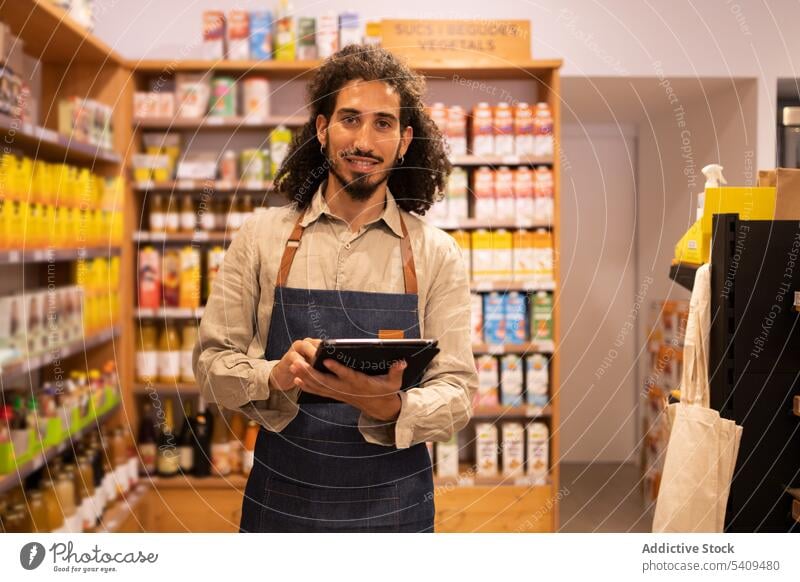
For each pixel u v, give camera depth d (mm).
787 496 1829
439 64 3246
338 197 1525
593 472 4609
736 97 3732
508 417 3508
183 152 3559
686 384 1794
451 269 1564
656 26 3516
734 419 1828
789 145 3592
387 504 1492
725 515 1829
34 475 2695
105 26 3395
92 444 3039
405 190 1680
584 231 4867
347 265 1516
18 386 2959
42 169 2629
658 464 3762
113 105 3355
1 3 2533
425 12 3414
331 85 1502
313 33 3357
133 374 3375
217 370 1425
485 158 3326
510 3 3434
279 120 3344
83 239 2969
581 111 4508
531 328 3350
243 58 3350
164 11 3416
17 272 3057
